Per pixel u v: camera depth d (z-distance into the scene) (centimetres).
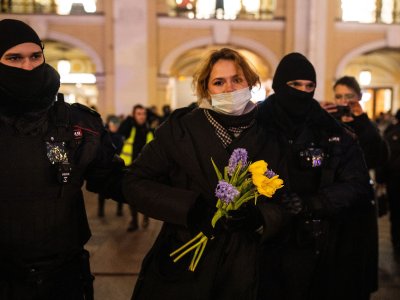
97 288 412
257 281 200
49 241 186
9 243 181
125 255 509
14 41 181
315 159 232
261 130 219
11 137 182
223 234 200
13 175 181
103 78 1484
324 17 1475
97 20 1467
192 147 206
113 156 221
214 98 207
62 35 1469
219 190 179
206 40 1491
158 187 204
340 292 254
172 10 1567
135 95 1480
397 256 506
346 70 1909
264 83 1536
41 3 1529
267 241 201
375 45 1516
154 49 1477
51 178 187
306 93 240
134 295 211
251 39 1497
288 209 212
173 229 210
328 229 243
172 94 1791
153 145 216
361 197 234
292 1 1476
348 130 253
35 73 180
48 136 188
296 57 247
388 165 527
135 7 1459
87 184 229
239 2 1557
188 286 199
